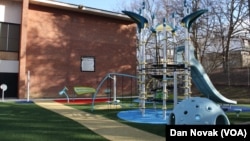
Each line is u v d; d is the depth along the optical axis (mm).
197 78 14422
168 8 30016
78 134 7598
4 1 20047
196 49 28812
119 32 25281
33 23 21266
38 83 21156
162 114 11758
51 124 9109
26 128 8289
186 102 6828
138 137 7379
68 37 22703
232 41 29344
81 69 23109
